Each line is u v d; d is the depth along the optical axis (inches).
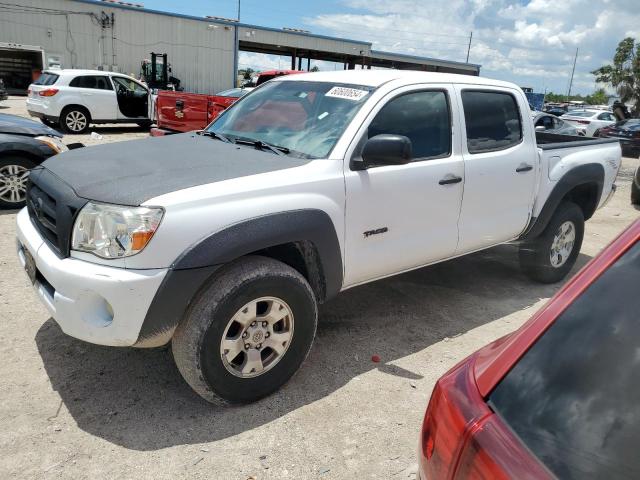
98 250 102.0
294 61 1584.6
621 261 54.3
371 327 160.4
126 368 130.0
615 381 46.4
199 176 113.0
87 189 109.0
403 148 122.6
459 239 159.2
